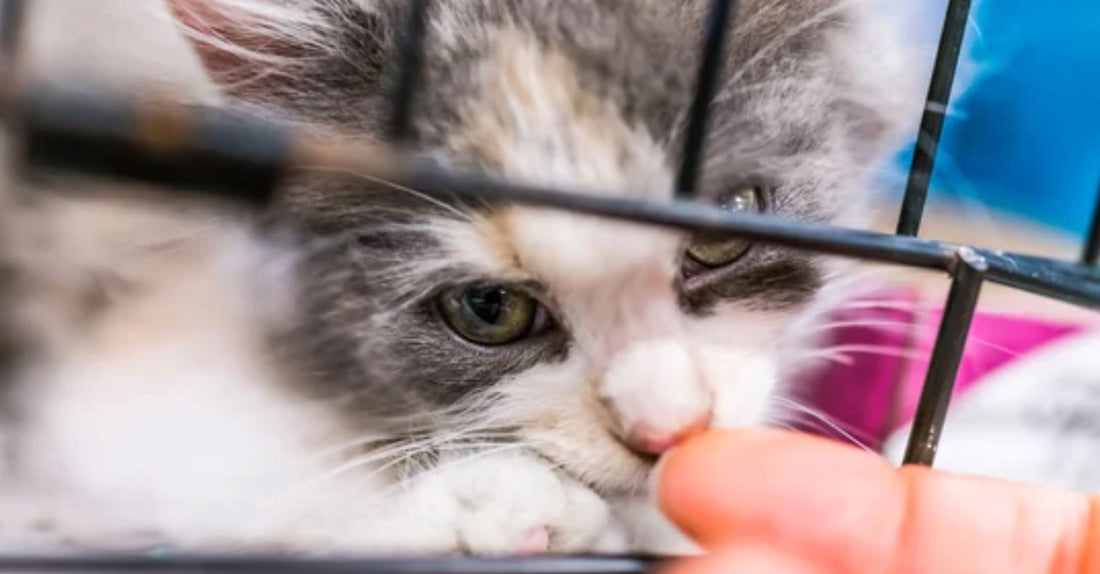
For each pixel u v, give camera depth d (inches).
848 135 11.4
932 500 8.8
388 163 8.4
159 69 9.9
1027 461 11.6
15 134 7.8
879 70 11.4
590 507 10.2
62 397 10.7
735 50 10.4
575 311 10.3
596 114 10.1
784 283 10.9
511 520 10.1
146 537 9.9
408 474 10.5
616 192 8.9
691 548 9.6
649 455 10.1
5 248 10.6
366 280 10.5
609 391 10.2
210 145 7.9
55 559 8.2
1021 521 8.9
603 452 10.2
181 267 10.7
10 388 10.7
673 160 9.9
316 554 8.7
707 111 9.2
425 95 10.0
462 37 10.2
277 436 10.7
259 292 10.7
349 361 10.6
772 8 10.8
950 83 11.1
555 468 10.4
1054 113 12.4
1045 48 12.4
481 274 10.3
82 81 8.1
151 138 7.8
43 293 10.7
